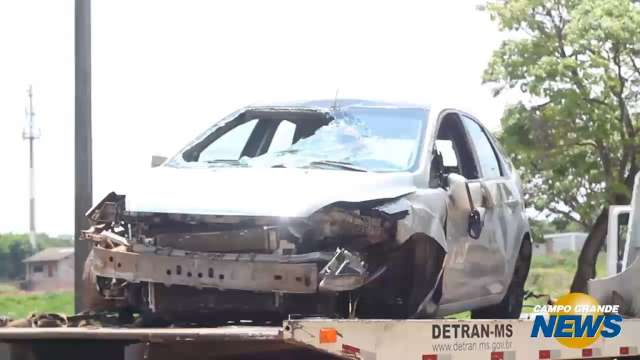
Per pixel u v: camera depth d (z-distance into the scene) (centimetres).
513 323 653
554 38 2378
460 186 717
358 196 633
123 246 645
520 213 873
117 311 710
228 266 609
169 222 639
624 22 2306
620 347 728
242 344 566
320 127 747
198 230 631
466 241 738
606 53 2372
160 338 547
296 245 612
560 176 2377
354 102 772
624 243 966
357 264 615
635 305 811
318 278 604
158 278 625
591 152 2397
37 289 3653
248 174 669
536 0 2345
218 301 628
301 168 697
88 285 708
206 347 566
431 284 673
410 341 586
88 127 1030
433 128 741
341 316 630
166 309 640
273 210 614
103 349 597
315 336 539
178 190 649
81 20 1034
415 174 689
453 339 611
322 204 618
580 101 2288
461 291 739
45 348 593
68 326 660
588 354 706
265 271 603
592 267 2311
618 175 2389
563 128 2342
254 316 633
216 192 639
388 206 640
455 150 798
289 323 534
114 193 688
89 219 692
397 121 746
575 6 2362
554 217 2419
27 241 4675
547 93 2317
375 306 656
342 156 713
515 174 906
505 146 2356
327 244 621
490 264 788
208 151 760
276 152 733
